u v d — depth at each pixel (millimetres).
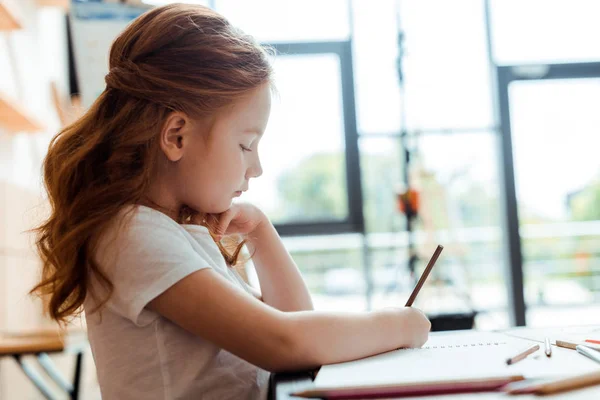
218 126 794
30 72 2881
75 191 792
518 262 3977
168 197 814
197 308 682
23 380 2342
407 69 4023
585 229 4043
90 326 772
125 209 754
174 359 725
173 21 819
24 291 2373
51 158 838
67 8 3307
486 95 4066
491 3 4098
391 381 562
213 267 802
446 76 4051
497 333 940
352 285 3971
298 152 4020
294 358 669
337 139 4039
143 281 702
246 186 850
